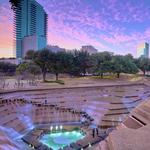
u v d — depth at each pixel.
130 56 149.75
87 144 28.45
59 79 108.38
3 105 45.72
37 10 158.00
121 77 119.62
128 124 6.11
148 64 136.25
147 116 5.67
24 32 159.12
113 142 3.99
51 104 49.91
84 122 38.84
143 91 74.81
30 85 81.25
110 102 52.81
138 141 3.91
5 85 78.56
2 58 147.50
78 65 117.31
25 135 32.16
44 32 175.12
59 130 35.06
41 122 38.28
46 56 97.56
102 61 120.06
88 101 54.22
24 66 94.88
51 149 27.47
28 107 46.41
